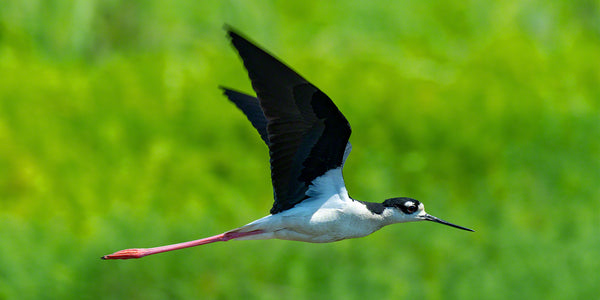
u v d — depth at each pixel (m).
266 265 11.55
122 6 16.47
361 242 11.94
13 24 16.25
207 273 11.39
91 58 16.73
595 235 12.78
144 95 15.87
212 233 11.94
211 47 16.83
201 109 15.68
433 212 13.75
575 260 12.22
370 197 14.59
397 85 16.48
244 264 11.52
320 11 19.00
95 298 11.14
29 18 16.22
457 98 16.41
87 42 16.52
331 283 11.52
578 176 15.12
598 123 16.12
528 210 14.39
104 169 14.41
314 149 6.35
